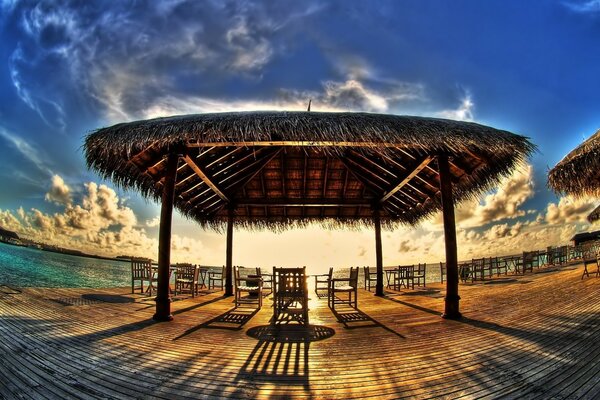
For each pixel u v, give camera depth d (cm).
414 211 915
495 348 339
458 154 561
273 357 319
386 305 668
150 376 267
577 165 593
